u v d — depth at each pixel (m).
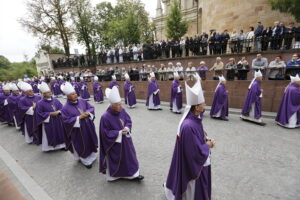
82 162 4.83
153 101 10.63
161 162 4.79
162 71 12.32
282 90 8.20
